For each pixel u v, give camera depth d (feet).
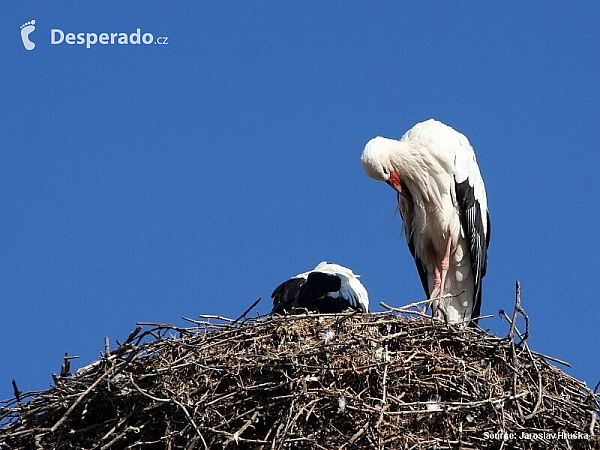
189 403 39.32
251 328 42.75
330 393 39.60
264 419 39.99
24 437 41.42
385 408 39.78
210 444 38.99
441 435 40.47
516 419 41.01
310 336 42.70
